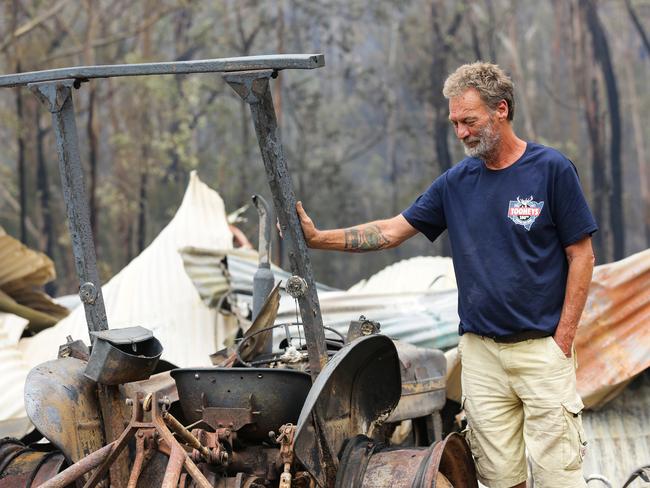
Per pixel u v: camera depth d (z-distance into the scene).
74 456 5.01
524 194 5.05
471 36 39.69
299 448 4.65
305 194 35.12
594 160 35.50
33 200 34.44
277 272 9.18
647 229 41.78
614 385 7.30
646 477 6.29
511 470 5.30
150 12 30.92
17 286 9.98
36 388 5.04
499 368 5.23
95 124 27.77
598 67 38.44
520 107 39.78
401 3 36.28
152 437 4.79
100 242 34.34
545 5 48.59
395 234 5.40
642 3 41.47
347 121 44.41
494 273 5.11
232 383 5.01
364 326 5.27
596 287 7.44
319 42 41.38
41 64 28.64
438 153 35.38
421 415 6.10
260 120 4.77
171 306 9.05
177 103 32.03
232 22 38.03
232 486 4.92
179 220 10.05
